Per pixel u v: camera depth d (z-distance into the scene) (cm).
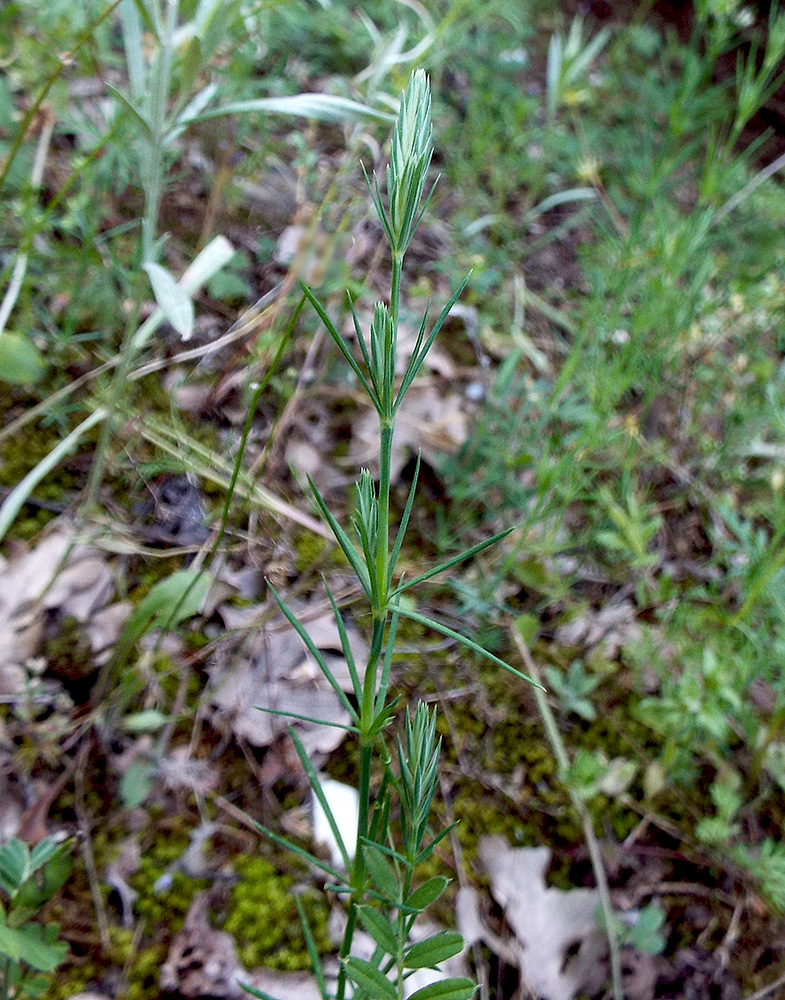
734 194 49
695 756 30
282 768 26
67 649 27
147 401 33
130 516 30
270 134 43
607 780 28
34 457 31
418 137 11
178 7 24
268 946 23
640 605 33
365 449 35
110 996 22
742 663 28
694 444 39
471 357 39
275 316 33
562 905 25
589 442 30
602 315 37
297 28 46
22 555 28
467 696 30
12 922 18
